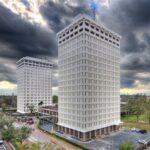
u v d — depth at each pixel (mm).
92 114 77375
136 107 134875
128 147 52656
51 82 180125
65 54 90750
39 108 144750
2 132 69250
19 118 126812
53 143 67375
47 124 109188
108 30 93438
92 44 82312
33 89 163250
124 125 103125
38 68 168750
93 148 61500
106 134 83000
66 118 85438
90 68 79625
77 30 82250
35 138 74938
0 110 168500
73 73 82625
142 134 83625
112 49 97000
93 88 79938
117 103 97688
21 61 165875
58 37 98312
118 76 100500
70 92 83625
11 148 61969
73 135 78938
